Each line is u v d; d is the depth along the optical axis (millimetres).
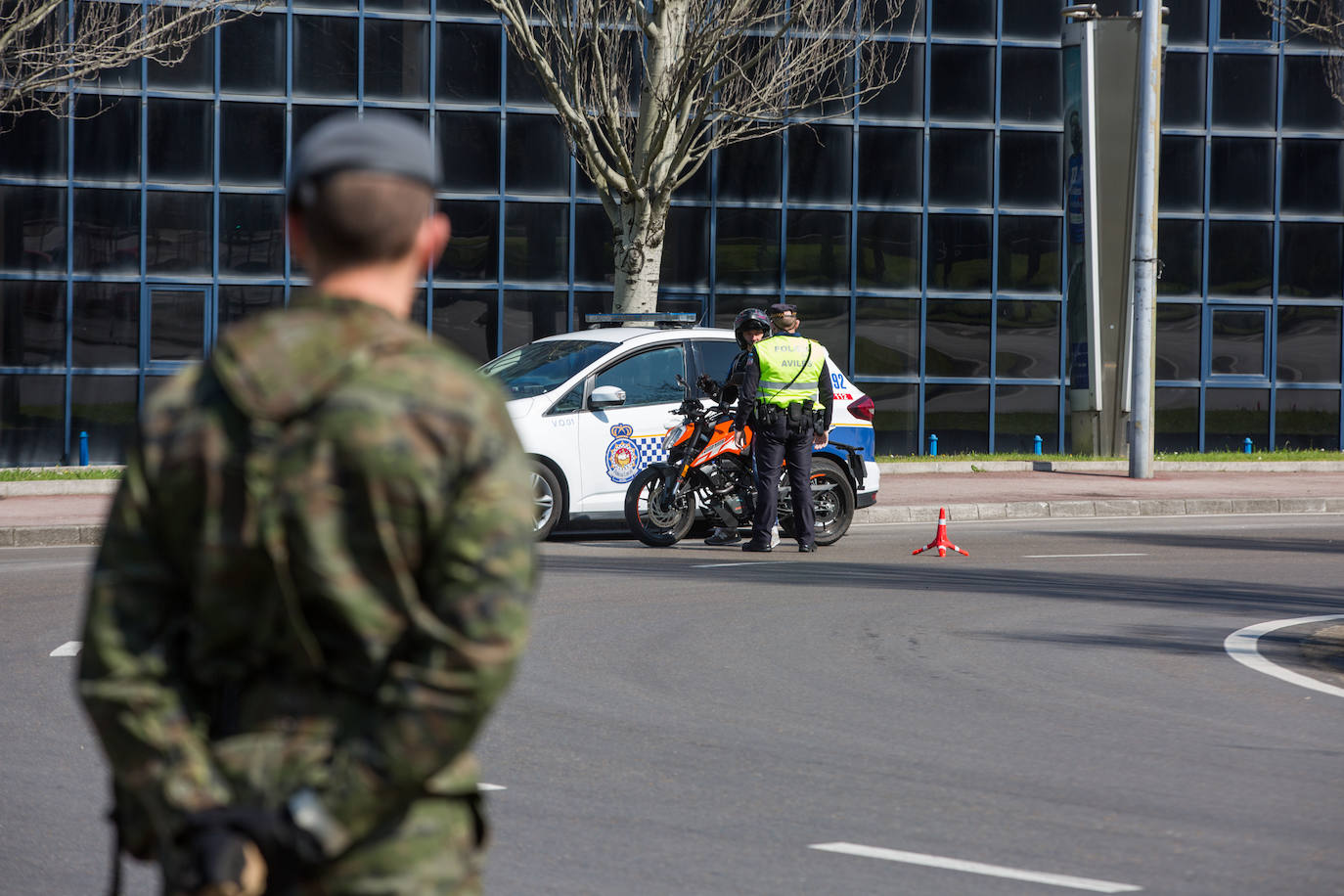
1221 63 61969
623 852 12055
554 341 34562
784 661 20203
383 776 4484
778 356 31406
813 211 59531
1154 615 24391
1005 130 60656
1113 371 56812
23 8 47625
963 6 60156
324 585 4559
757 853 12062
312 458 4574
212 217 55781
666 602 25156
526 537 4699
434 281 57344
